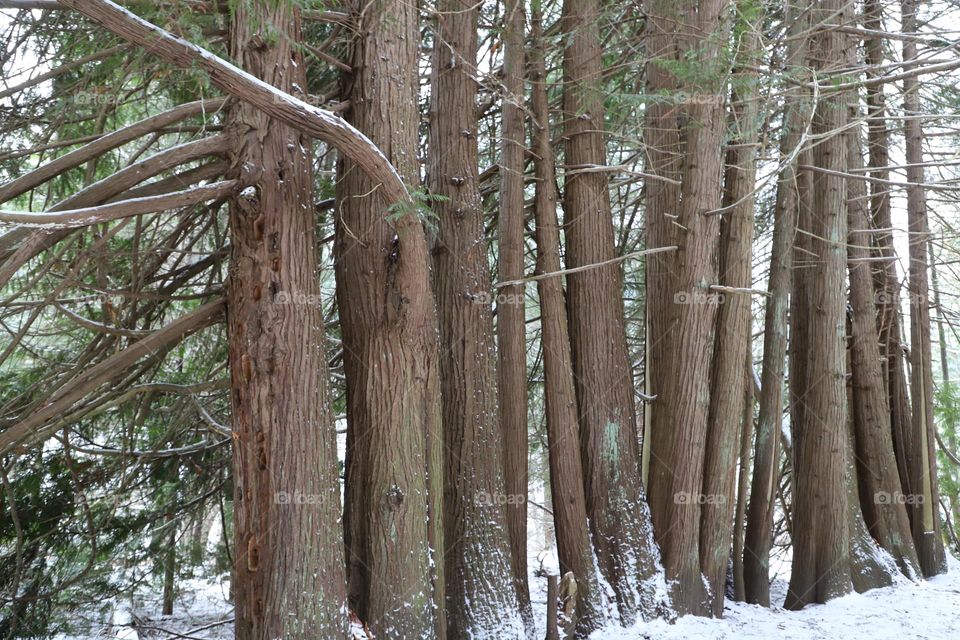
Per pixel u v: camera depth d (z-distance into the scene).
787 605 8.30
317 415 4.98
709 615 7.16
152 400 7.64
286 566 4.75
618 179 9.74
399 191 4.81
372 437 5.50
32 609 6.93
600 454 7.04
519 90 7.09
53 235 4.62
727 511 7.40
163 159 4.70
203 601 9.62
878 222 10.27
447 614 6.08
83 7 3.61
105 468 7.59
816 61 8.67
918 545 9.44
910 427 9.88
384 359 5.54
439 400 5.86
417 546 5.45
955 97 7.91
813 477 8.30
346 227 5.65
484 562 6.11
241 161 4.92
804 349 8.71
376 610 5.31
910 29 9.52
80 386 4.94
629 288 10.83
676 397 7.18
